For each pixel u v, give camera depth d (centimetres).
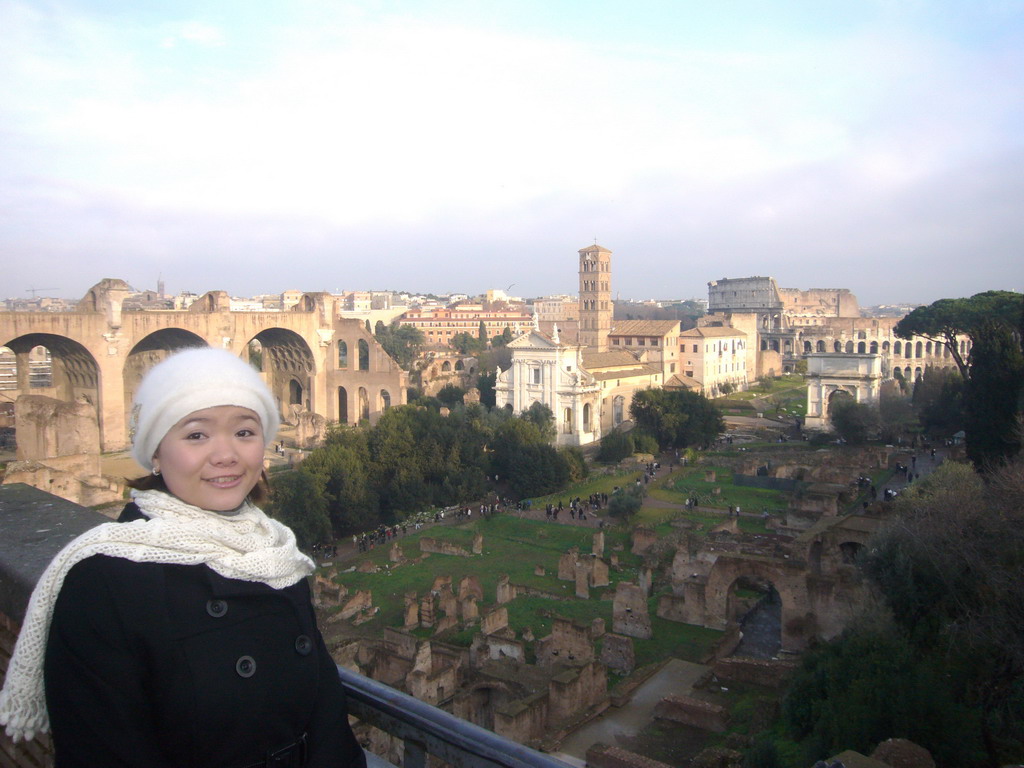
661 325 15325
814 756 2688
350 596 5756
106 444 10019
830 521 5691
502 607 4878
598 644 4703
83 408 5581
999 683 2841
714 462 10375
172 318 10744
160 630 436
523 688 3791
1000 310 9938
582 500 8506
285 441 11638
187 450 513
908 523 3594
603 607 5450
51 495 946
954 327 10338
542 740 3425
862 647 3019
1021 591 2934
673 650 4647
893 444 10869
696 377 15712
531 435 9531
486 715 3991
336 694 523
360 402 13425
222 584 463
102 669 425
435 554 7069
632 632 4884
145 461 540
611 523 7725
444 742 545
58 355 10450
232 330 11544
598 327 15388
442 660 4216
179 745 439
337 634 5216
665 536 6906
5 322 8981
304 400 13500
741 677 3966
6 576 666
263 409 554
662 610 5216
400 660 4266
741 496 8488
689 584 5091
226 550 487
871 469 9300
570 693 3603
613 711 3728
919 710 2528
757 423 13575
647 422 11362
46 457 5488
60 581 458
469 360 18512
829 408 12194
